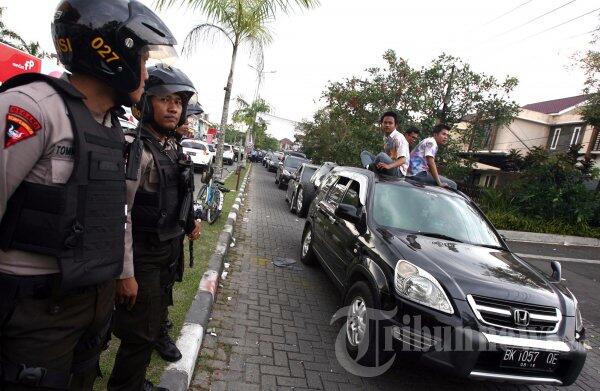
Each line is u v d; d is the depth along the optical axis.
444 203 4.62
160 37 1.51
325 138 20.81
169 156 2.32
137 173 1.75
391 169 5.50
